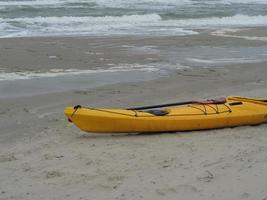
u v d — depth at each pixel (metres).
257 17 26.78
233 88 10.52
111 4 29.94
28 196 4.79
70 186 4.99
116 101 9.28
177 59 13.95
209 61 13.74
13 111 8.52
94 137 6.79
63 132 7.15
